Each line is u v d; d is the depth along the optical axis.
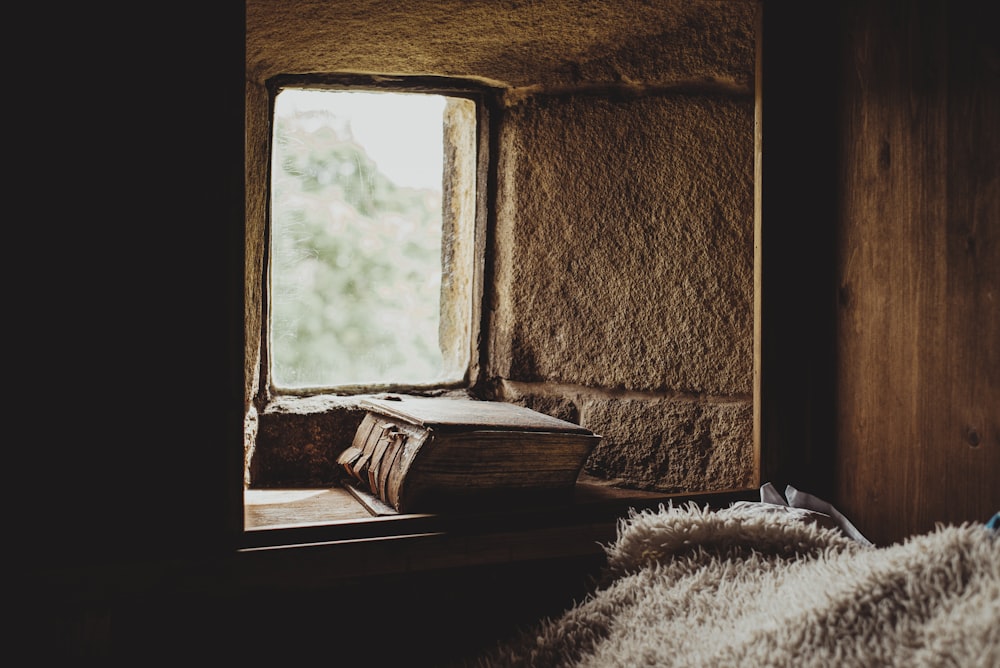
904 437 1.11
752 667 0.76
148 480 0.96
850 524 1.12
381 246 1.90
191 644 1.00
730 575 0.98
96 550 0.94
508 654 1.06
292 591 1.01
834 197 1.22
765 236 1.21
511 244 1.50
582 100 1.46
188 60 0.96
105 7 0.93
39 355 0.92
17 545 0.92
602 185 1.44
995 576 0.68
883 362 1.14
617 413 1.42
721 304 1.36
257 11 1.19
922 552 0.76
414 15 1.24
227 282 0.97
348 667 1.06
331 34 1.28
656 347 1.40
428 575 1.09
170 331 0.96
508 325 1.51
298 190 1.78
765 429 1.21
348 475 1.37
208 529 0.98
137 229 0.95
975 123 1.02
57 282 0.93
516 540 1.10
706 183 1.37
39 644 0.91
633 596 1.02
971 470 1.02
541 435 1.14
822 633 0.75
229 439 0.98
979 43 1.01
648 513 1.18
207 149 0.97
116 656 0.95
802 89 1.23
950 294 1.05
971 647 0.62
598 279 1.44
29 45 0.91
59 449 0.93
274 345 1.58
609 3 1.26
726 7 1.31
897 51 1.12
